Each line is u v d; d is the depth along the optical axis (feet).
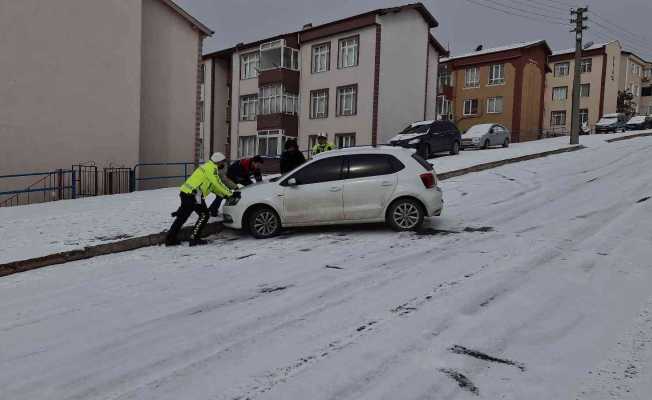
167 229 29.45
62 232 29.32
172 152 64.18
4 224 32.60
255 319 15.33
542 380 10.91
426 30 98.58
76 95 52.85
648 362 11.46
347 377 11.43
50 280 21.26
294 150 36.01
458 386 10.82
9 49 48.49
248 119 110.73
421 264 20.34
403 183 27.12
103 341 14.26
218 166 28.14
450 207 34.06
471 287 16.98
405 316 14.79
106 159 55.21
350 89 92.17
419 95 97.09
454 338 13.12
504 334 13.23
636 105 189.47
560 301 15.31
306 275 19.77
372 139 88.22
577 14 76.84
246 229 28.96
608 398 10.17
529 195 36.52
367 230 28.22
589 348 12.25
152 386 11.53
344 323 14.55
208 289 18.71
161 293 18.52
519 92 120.16
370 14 87.92
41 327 15.57
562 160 57.57
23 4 49.11
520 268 18.85
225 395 10.95
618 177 41.88
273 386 11.21
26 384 11.92
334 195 27.53
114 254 25.94
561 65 171.83
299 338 13.70
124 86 56.24
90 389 11.55
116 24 55.42
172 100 63.93
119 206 40.01
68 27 52.08
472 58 128.67
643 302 14.90
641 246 20.85
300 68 101.19
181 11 63.21
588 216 27.84
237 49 111.65
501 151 72.64
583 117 168.35
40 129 50.67
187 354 13.12
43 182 51.01
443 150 69.92
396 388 10.85
